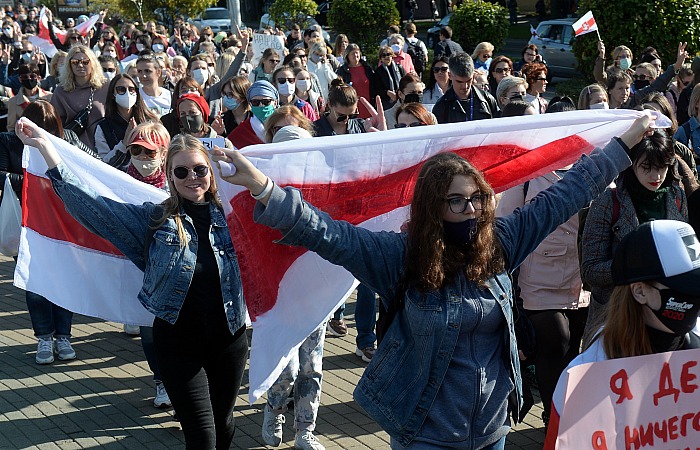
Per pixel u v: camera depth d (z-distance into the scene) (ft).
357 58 42.60
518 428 17.38
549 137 11.44
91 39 63.26
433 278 9.51
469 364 9.74
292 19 91.30
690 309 8.73
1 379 20.42
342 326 23.47
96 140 23.49
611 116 10.98
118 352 22.34
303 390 16.14
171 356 13.17
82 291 15.98
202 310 13.16
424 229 9.53
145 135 16.87
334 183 11.09
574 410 8.50
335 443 16.93
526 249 10.28
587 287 17.26
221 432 14.03
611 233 14.58
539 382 16.03
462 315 9.62
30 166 15.65
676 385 8.82
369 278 9.80
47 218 15.84
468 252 9.70
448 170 9.52
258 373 11.44
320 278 11.56
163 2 107.14
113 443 16.98
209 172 13.32
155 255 13.07
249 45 48.01
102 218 13.30
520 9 134.41
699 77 30.83
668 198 14.73
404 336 9.91
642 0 53.21
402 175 11.27
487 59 42.60
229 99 26.68
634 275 8.80
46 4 123.95
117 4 110.01
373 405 10.03
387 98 41.98
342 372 20.68
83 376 20.61
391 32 61.77
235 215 11.23
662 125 10.93
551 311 15.79
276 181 10.89
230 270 13.26
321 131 22.06
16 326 24.66
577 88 57.77
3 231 20.16
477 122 10.75
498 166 11.73
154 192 15.65
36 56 49.29
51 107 19.49
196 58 39.40
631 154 14.26
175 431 17.53
